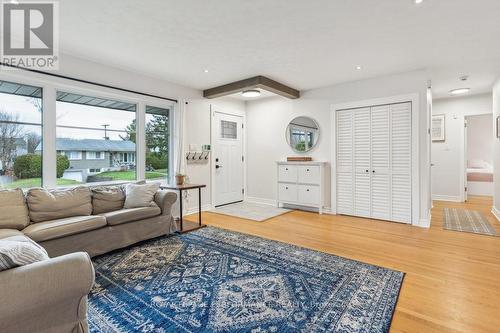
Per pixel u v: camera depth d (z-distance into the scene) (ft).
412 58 11.16
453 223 13.24
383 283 7.15
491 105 17.48
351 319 5.61
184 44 9.83
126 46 9.99
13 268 3.62
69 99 11.25
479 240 10.67
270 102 18.17
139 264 8.54
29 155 10.14
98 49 10.26
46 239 7.90
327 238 11.05
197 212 15.85
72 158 11.32
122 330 5.30
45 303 3.64
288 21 8.16
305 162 15.85
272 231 12.12
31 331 3.73
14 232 7.54
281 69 12.63
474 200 19.49
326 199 15.76
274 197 18.11
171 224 11.72
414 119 12.70
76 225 8.55
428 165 12.92
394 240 10.73
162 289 6.93
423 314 5.76
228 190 18.26
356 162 14.64
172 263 8.59
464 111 18.47
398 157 13.26
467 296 6.48
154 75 13.48
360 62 11.67
